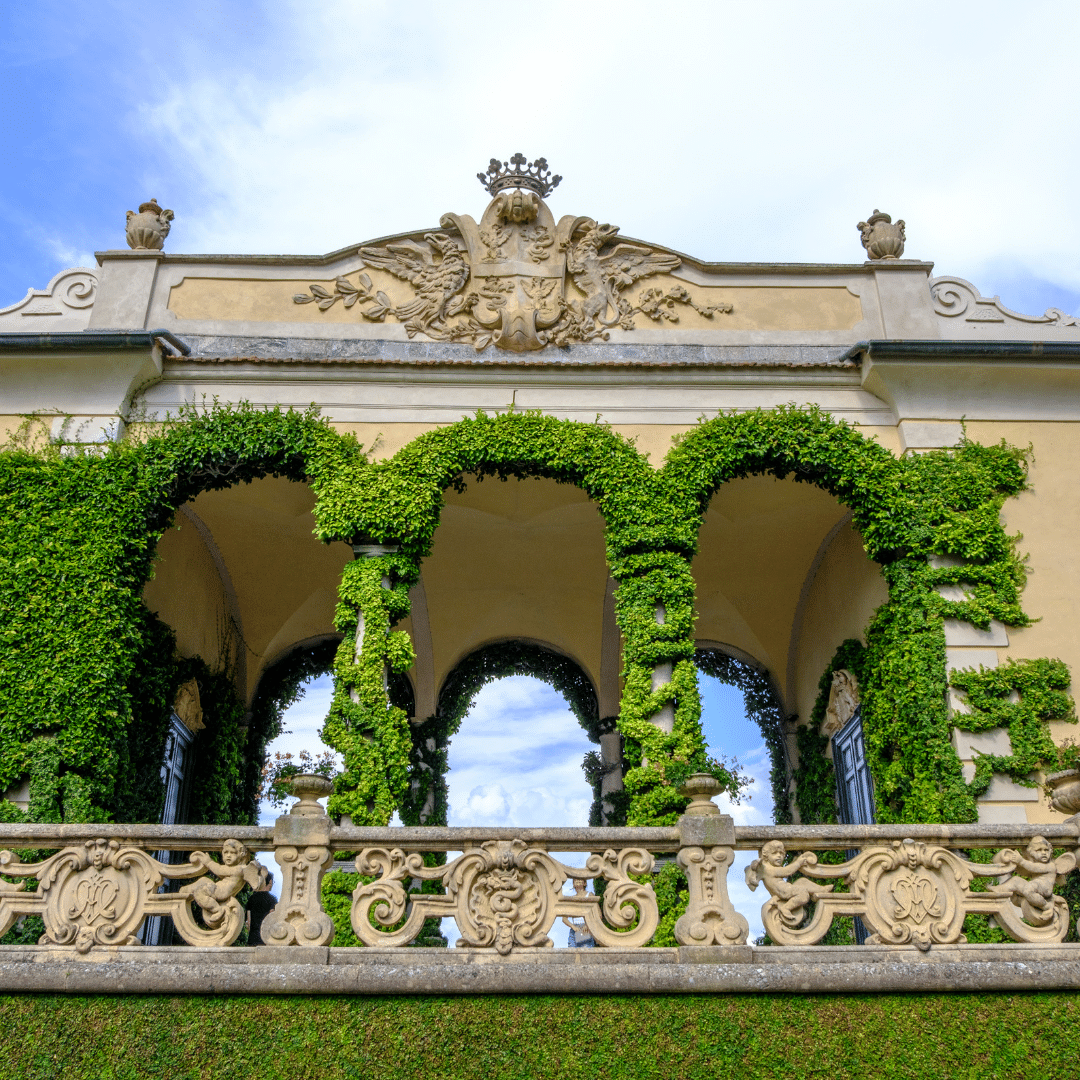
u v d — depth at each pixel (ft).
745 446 38.65
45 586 34.71
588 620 53.78
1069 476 39.27
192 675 44.52
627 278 42.78
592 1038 22.52
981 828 25.49
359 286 42.39
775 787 52.65
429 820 51.39
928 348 39.09
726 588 52.06
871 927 24.32
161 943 42.19
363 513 36.50
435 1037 22.39
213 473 38.32
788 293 43.24
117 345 37.91
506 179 43.39
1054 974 23.45
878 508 37.99
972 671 35.65
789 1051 22.54
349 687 34.50
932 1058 22.58
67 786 32.07
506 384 40.29
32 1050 22.11
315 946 23.45
